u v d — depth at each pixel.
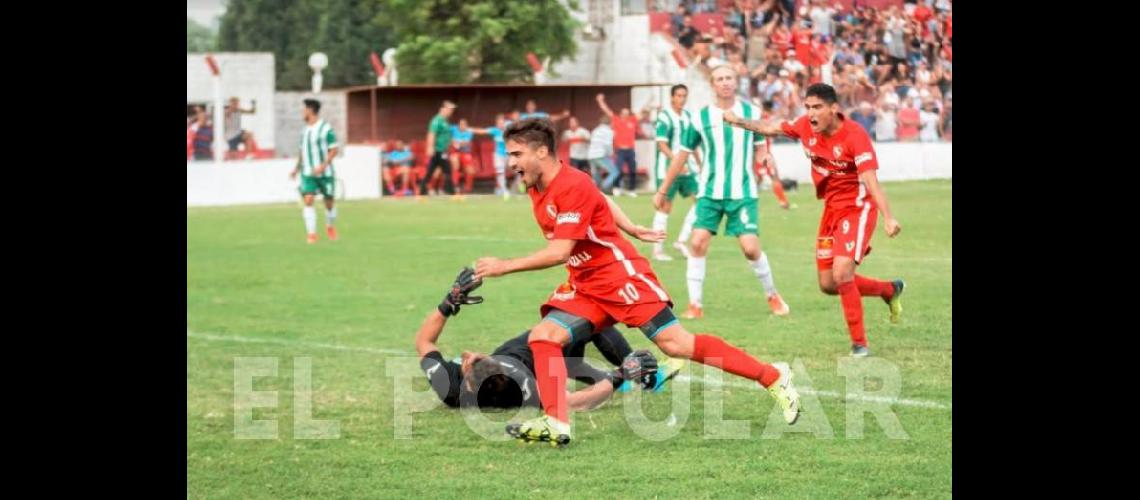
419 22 62.72
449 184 51.44
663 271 24.09
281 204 47.66
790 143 49.72
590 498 9.55
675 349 11.40
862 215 14.82
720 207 18.02
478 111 56.53
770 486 9.77
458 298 12.32
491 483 10.04
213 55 61.75
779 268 23.94
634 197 45.53
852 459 10.49
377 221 37.34
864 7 54.19
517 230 33.66
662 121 25.16
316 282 23.44
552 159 11.18
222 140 53.19
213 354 15.98
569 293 11.50
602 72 60.78
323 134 31.50
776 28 55.38
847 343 15.77
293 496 9.84
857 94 53.78
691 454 10.77
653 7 58.59
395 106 56.28
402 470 10.48
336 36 70.94
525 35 61.69
